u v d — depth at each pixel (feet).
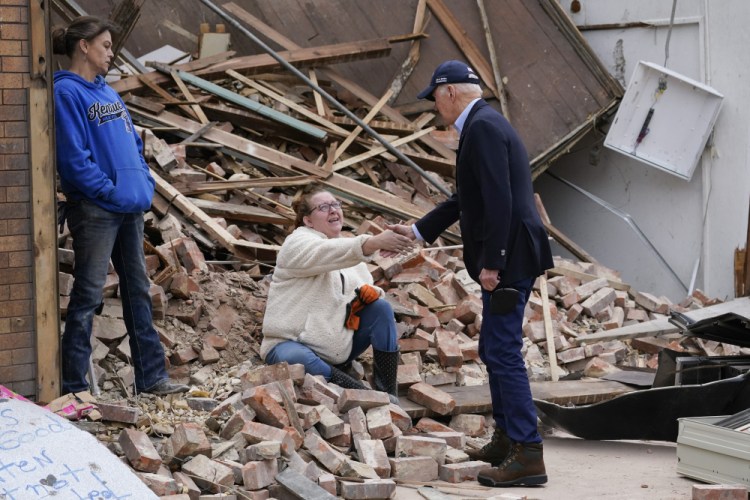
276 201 26.30
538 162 32.63
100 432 14.82
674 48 33.04
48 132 14.85
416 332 21.09
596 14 34.60
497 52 33.50
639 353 24.98
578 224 36.32
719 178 32.45
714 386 17.83
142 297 17.19
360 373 19.21
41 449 12.93
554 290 25.95
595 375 22.15
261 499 13.82
